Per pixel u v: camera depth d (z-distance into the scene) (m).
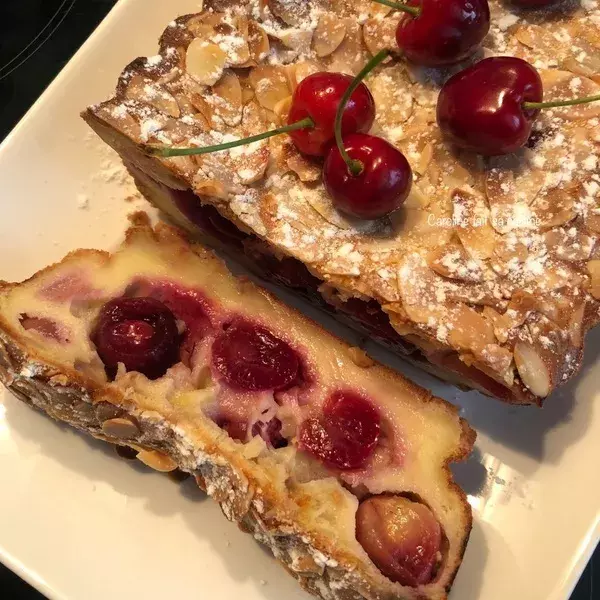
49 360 0.21
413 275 0.20
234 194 0.21
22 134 0.25
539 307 0.20
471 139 0.20
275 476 0.20
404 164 0.19
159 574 0.22
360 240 0.20
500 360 0.19
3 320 0.21
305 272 0.23
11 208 0.25
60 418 0.23
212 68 0.22
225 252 0.26
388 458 0.21
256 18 0.22
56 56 0.30
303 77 0.21
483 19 0.20
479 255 0.20
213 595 0.22
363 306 0.22
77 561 0.22
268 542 0.21
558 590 0.21
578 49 0.22
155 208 0.26
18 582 0.26
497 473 0.23
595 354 0.23
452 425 0.21
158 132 0.21
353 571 0.19
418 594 0.19
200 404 0.21
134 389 0.21
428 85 0.22
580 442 0.23
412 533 0.19
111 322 0.21
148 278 0.23
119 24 0.26
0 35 0.30
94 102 0.26
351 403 0.21
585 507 0.22
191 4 0.26
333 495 0.20
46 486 0.23
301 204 0.21
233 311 0.22
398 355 0.25
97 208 0.26
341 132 0.20
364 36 0.22
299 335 0.22
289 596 0.22
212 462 0.20
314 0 0.22
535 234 0.20
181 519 0.23
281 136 0.21
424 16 0.20
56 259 0.26
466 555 0.22
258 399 0.21
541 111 0.21
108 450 0.24
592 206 0.20
